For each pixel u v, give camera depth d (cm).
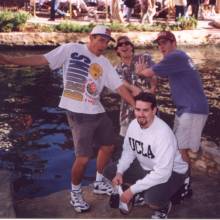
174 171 430
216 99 1000
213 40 1733
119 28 1667
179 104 470
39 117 885
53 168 661
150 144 412
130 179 446
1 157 698
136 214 460
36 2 1997
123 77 499
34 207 484
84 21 1847
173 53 459
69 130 815
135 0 1914
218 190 514
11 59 431
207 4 2125
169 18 2022
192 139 473
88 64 437
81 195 470
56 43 1625
